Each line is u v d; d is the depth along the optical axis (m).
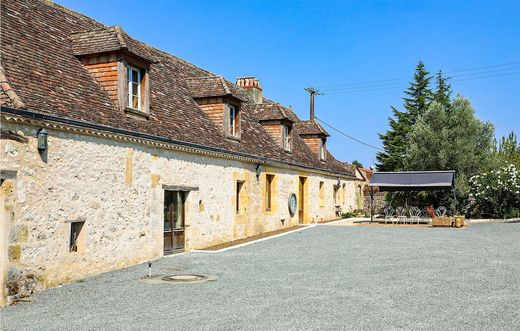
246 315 7.18
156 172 12.66
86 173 10.15
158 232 12.73
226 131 17.12
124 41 12.00
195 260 12.46
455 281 9.58
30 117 8.50
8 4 11.55
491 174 26.70
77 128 9.70
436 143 29.50
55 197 9.28
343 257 12.92
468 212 28.80
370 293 8.59
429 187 24.69
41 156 8.94
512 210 27.06
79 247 10.05
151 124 12.97
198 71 21.44
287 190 22.20
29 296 8.51
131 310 7.52
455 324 6.66
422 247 14.92
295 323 6.74
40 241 8.88
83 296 8.48
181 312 7.37
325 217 27.55
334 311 7.38
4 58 9.60
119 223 11.20
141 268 11.28
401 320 6.88
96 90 11.73
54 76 10.68
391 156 43.25
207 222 15.19
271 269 11.12
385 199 31.86
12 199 8.26
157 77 16.36
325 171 26.84
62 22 13.33
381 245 15.53
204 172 15.02
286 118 22.33
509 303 7.80
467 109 29.73
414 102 44.69
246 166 17.97
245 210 17.91
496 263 11.66
